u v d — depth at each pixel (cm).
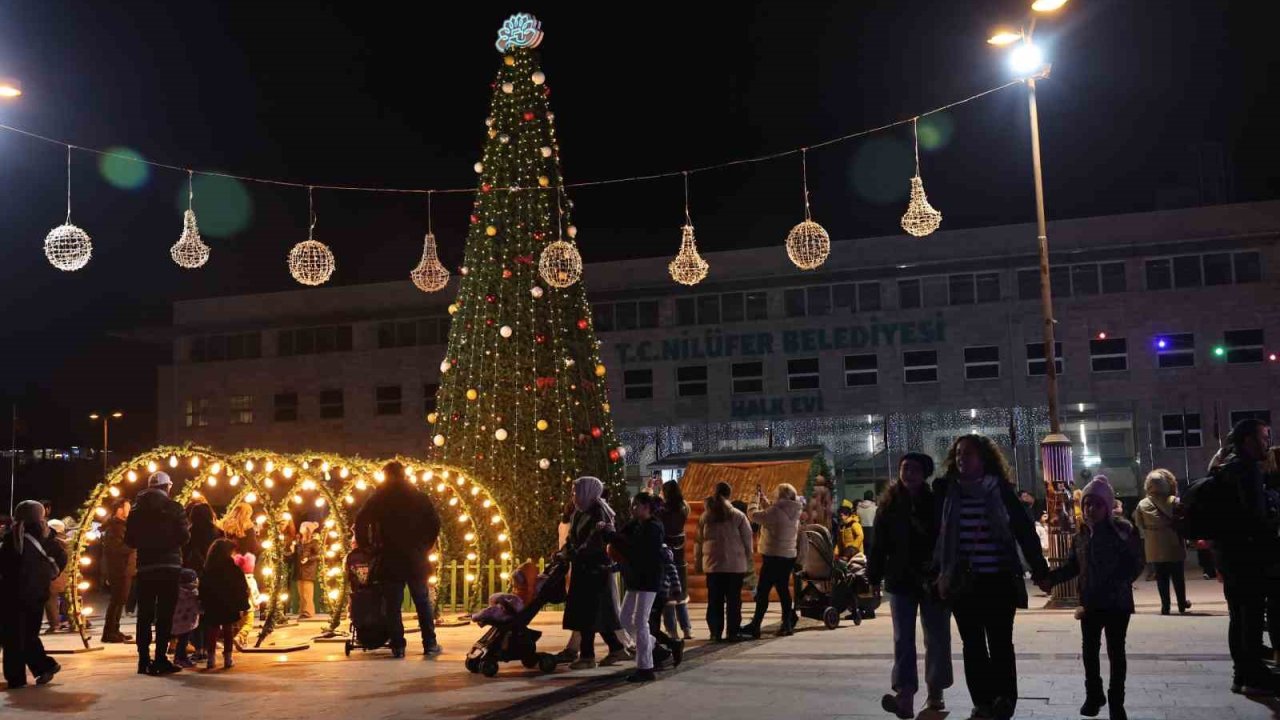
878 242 4631
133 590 2114
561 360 2041
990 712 777
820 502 2098
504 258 2056
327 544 1833
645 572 1102
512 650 1173
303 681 1146
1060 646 1259
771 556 1516
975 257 4466
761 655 1288
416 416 5056
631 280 4844
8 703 1028
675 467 3183
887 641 1416
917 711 881
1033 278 4491
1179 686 950
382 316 5116
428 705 970
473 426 2030
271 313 5256
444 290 5062
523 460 2002
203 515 1357
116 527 1647
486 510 2017
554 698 1004
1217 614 1605
